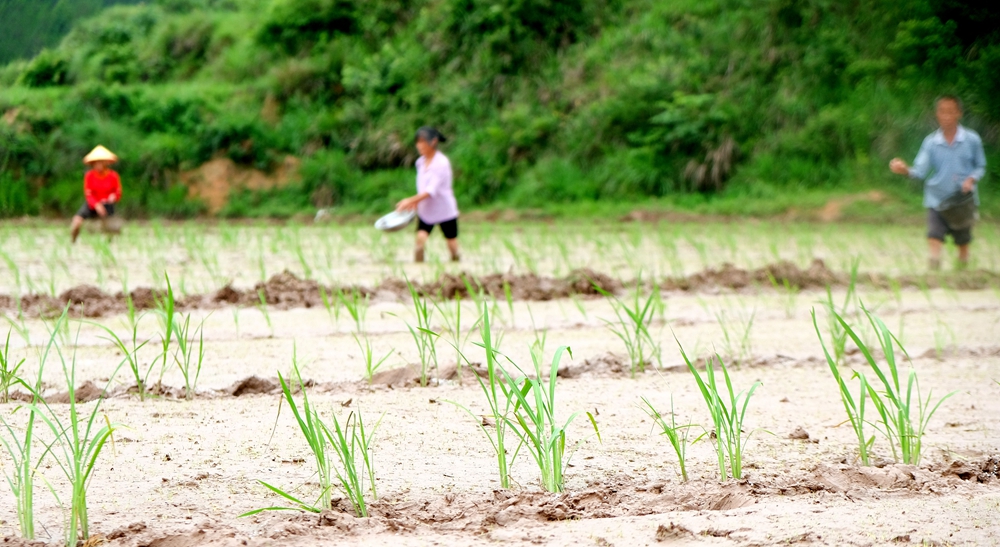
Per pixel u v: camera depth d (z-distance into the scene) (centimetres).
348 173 3453
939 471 427
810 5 3466
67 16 4559
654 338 810
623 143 3312
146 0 4769
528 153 3391
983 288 1162
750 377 657
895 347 771
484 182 3319
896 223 2547
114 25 4375
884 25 3381
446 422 520
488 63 3669
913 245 1830
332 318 912
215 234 2261
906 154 2981
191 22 4262
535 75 3656
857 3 3466
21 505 375
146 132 3594
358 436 487
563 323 895
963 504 370
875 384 634
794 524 344
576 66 3603
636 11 3775
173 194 3375
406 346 764
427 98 3612
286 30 3991
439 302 1027
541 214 3012
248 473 423
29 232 2253
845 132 3080
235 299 1024
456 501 384
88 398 579
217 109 3672
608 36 3672
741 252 1678
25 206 3338
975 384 631
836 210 2762
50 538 337
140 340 784
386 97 3672
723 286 1163
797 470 431
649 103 3322
